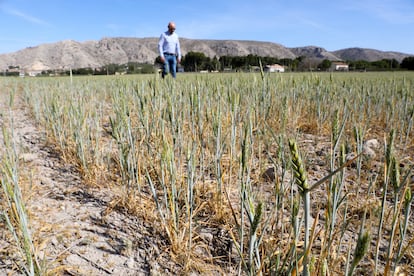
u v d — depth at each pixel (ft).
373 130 12.71
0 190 6.34
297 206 3.02
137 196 7.05
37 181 7.80
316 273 3.24
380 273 4.55
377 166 8.70
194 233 5.80
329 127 12.12
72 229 5.79
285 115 5.56
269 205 6.13
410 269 4.76
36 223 5.85
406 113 11.89
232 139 6.74
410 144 10.61
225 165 8.16
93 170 8.10
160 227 5.98
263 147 9.46
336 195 3.54
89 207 6.73
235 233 5.80
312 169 8.64
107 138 11.83
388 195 6.93
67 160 9.36
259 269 3.47
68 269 4.73
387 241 5.42
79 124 8.79
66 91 18.44
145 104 7.53
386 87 18.60
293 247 3.10
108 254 5.22
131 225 6.12
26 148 10.34
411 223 5.87
